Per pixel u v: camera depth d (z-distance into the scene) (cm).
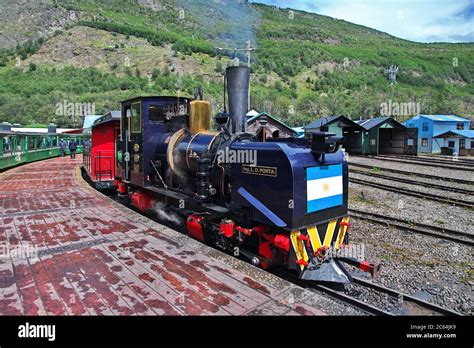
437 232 804
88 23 9988
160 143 737
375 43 12144
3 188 1037
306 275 445
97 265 425
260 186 475
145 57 7519
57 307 323
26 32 12575
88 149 1338
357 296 461
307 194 448
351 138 3200
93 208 750
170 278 388
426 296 481
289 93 5644
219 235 550
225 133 567
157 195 752
